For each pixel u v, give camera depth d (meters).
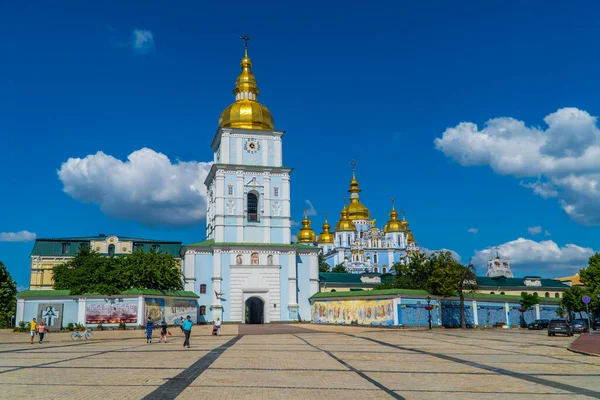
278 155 92.06
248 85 96.31
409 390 20.33
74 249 107.06
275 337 53.69
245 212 89.06
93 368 26.61
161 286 75.75
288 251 88.75
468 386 21.39
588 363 29.73
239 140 91.00
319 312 86.56
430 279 75.81
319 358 31.81
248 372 25.09
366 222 178.25
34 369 26.27
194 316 80.56
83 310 68.25
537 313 88.88
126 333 61.28
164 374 24.27
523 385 21.75
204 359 31.12
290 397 18.59
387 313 73.50
